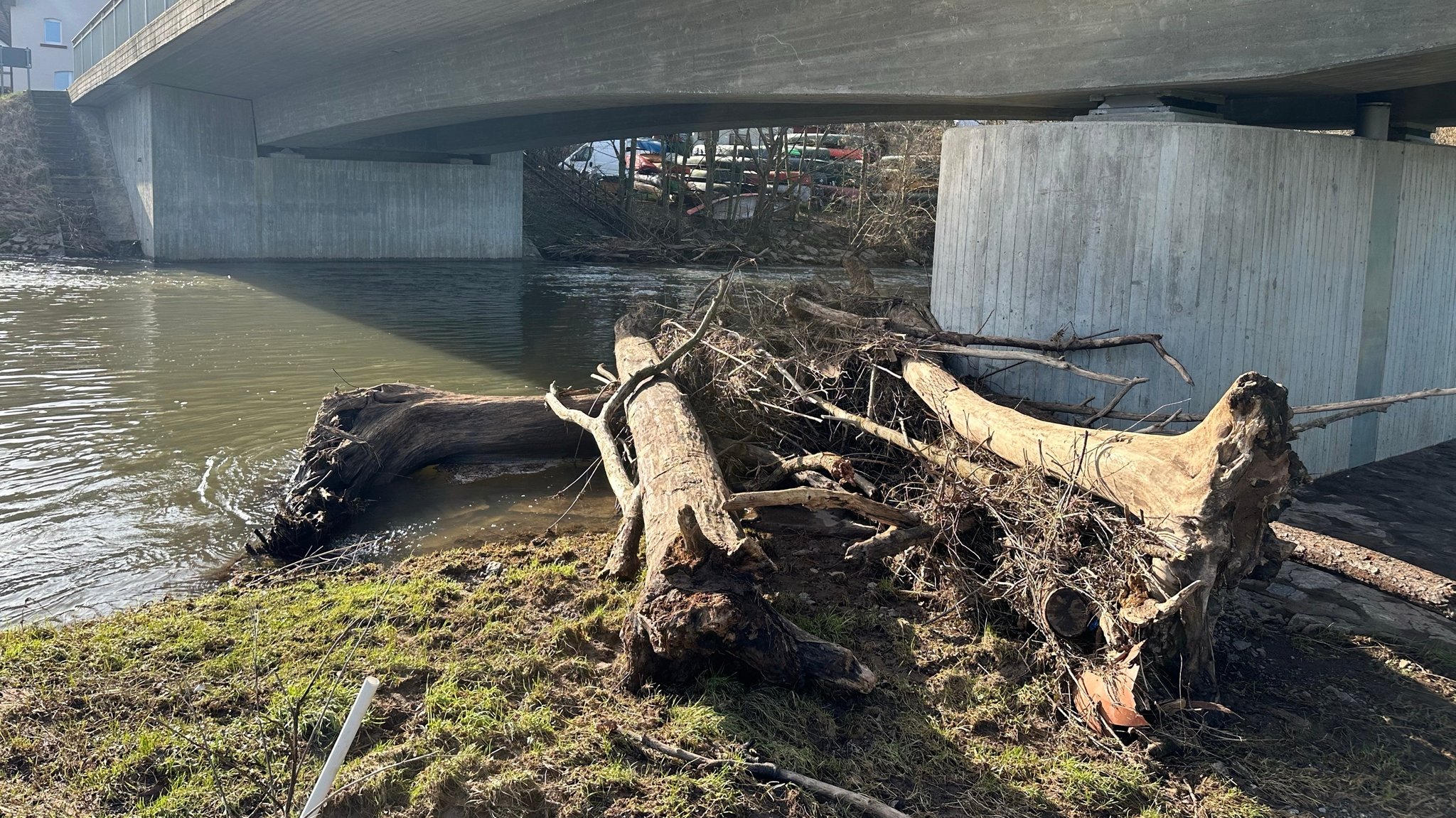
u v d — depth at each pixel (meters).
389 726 4.28
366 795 3.81
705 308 11.14
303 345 15.36
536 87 17.19
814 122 19.44
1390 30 6.26
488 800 3.79
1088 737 4.37
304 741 4.12
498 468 8.91
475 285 25.45
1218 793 4.03
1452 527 7.00
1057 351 7.57
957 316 8.49
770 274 31.19
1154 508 4.78
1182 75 7.37
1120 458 5.07
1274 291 7.46
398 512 7.69
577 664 4.84
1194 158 7.14
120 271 25.58
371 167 32.16
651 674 4.63
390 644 4.99
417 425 8.53
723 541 4.69
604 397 8.94
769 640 4.55
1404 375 8.98
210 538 6.99
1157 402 7.43
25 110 34.59
